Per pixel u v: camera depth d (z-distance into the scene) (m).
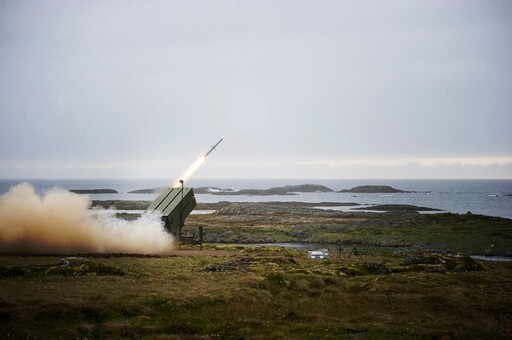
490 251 98.44
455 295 47.44
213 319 40.00
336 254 84.88
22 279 48.78
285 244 115.25
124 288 46.16
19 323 36.88
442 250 100.38
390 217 164.88
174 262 62.22
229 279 51.75
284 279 51.50
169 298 43.09
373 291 49.19
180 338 35.75
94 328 36.84
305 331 38.09
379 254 86.19
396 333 37.81
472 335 37.38
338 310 43.91
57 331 36.16
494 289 50.75
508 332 38.06
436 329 38.62
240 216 170.00
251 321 39.75
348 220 156.62
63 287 45.59
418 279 54.84
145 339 35.53
